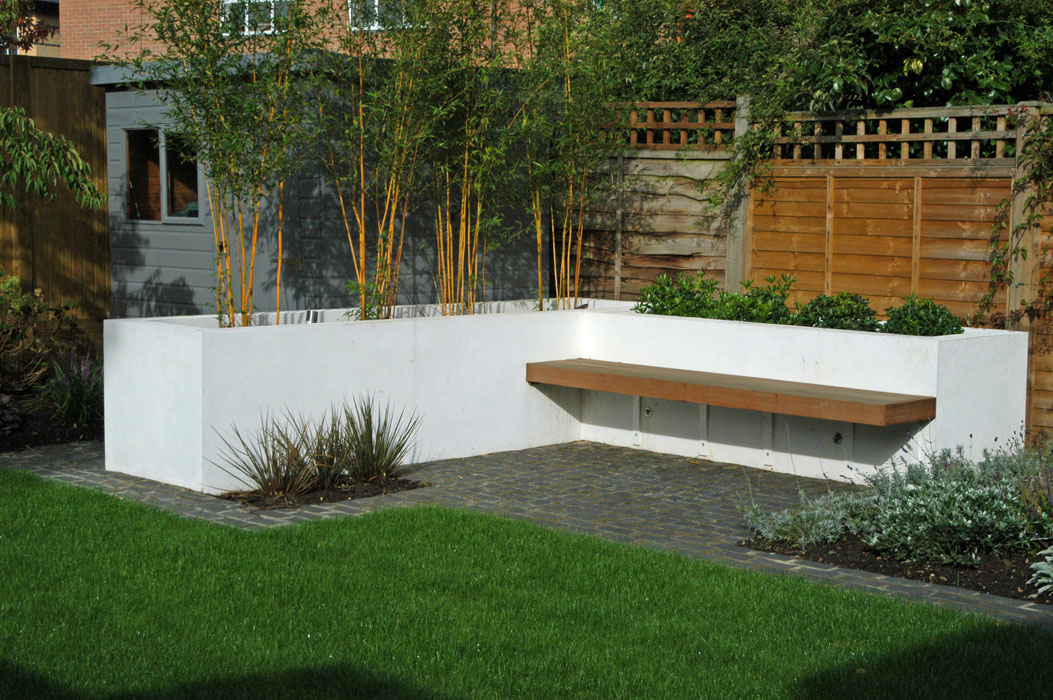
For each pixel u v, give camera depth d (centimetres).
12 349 937
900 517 571
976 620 468
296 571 525
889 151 934
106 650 426
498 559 547
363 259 860
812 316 824
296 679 403
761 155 959
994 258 830
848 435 759
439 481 746
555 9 921
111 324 746
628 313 894
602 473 782
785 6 1049
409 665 416
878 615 474
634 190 1048
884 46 924
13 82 1074
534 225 1084
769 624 463
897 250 886
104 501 651
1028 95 930
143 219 1122
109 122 1137
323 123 883
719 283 1004
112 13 1628
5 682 395
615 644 441
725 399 758
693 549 590
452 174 921
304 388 739
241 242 802
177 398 708
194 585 500
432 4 826
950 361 722
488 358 843
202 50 771
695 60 1083
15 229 1088
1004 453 681
